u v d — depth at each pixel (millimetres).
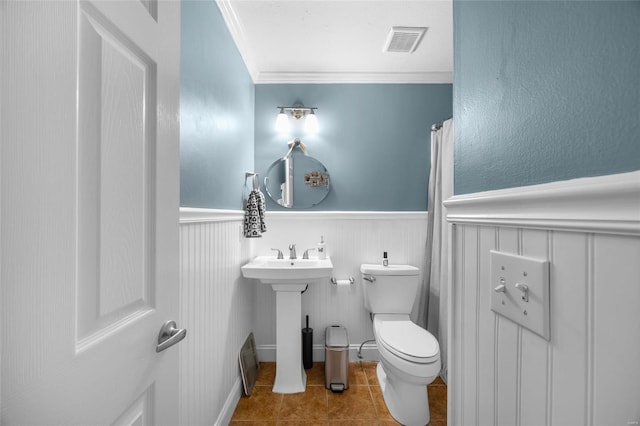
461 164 703
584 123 364
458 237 692
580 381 366
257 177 2230
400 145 2477
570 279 380
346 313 2406
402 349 1601
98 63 482
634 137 304
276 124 2410
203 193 1403
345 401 1866
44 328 385
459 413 679
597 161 346
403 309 2154
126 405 538
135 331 565
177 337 661
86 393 448
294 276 1866
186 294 1203
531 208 444
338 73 2428
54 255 400
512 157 509
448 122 2113
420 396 1670
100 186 485
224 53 1698
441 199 2195
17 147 355
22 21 360
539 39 441
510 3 511
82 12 450
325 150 2480
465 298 658
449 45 2070
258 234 2041
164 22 679
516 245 488
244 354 2008
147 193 621
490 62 578
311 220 2426
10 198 348
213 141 1529
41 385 379
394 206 2469
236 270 1896
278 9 1722
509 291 496
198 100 1350
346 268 2420
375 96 2479
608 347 330
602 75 339
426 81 2465
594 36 350
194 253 1280
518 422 484
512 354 500
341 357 1992
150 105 634
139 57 600
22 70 360
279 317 1985
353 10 1732
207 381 1411
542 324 423
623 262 313
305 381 2074
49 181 393
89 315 459
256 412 1765
